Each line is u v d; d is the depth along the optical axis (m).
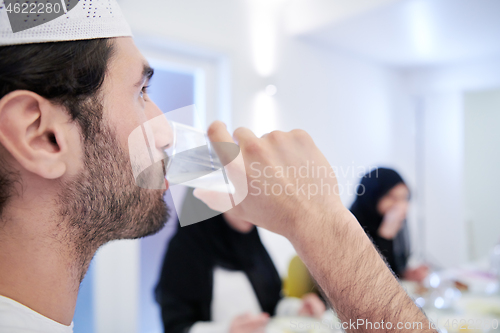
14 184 0.32
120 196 0.36
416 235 3.38
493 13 1.94
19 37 0.31
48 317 0.34
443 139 3.33
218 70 2.11
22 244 0.33
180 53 1.96
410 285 1.42
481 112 3.31
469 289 1.42
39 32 0.31
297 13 2.22
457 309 1.17
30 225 0.33
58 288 0.35
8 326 0.30
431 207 3.42
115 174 0.36
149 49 1.82
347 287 0.36
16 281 0.33
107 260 1.67
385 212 1.23
